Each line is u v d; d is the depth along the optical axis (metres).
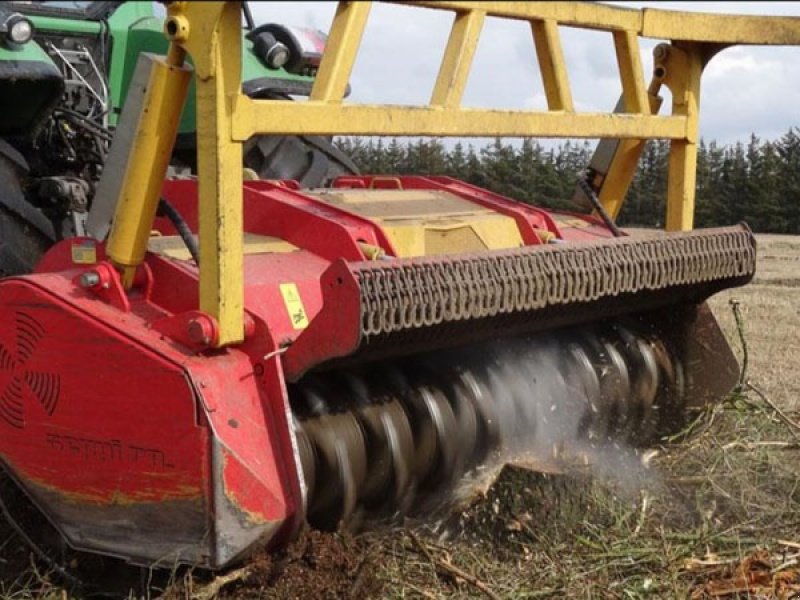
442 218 4.13
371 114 3.26
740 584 3.39
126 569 3.46
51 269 3.54
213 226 3.04
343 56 3.23
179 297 3.30
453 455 3.73
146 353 3.08
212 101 2.99
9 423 3.42
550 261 3.66
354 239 3.68
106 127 5.07
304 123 3.12
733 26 4.41
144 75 3.21
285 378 3.15
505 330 3.86
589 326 4.51
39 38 5.07
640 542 3.74
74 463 3.29
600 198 4.87
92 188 4.75
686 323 4.72
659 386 4.62
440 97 3.48
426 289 3.21
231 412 3.03
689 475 4.36
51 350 3.29
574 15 3.91
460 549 3.68
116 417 3.16
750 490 4.17
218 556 3.01
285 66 5.54
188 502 3.03
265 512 3.01
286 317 3.32
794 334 6.83
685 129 4.49
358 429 3.47
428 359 3.86
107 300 3.29
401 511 3.67
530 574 3.52
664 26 4.27
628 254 3.97
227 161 3.03
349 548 3.21
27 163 4.75
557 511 3.78
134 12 5.51
